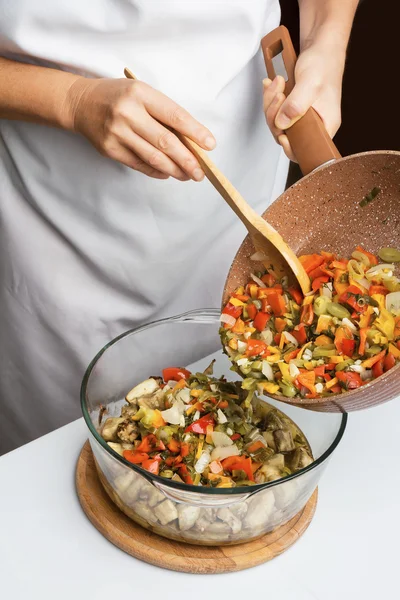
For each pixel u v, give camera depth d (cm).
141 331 94
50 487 86
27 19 95
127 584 75
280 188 139
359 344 78
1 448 151
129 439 84
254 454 83
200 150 88
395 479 90
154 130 88
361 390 71
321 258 87
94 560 78
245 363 80
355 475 90
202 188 114
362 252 86
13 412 143
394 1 227
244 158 119
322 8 112
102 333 127
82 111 95
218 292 132
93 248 116
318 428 86
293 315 84
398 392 75
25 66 100
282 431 84
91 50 100
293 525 82
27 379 136
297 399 76
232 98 111
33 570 76
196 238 120
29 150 109
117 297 124
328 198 87
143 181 109
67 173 110
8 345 133
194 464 81
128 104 89
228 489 71
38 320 126
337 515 85
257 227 82
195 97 106
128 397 90
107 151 95
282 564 78
